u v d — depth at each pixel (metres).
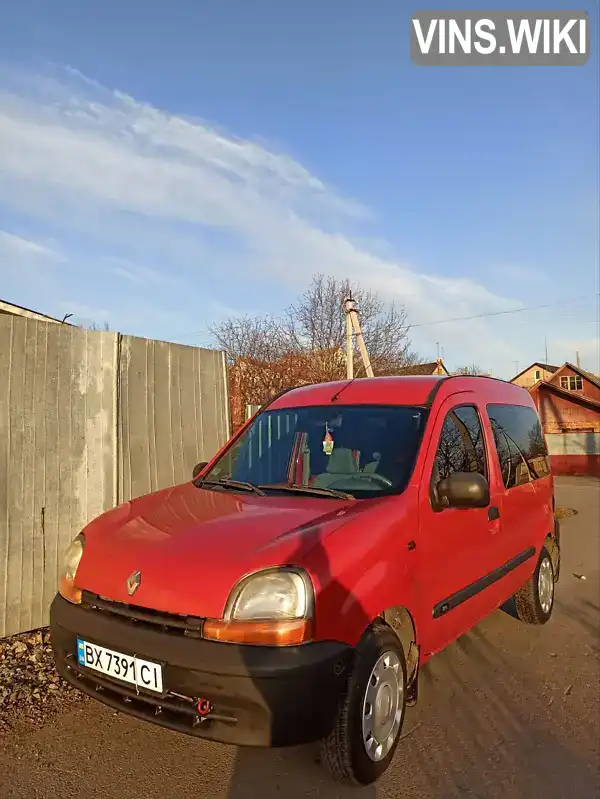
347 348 17.73
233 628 2.52
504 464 4.68
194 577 2.67
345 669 2.67
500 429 4.81
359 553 2.88
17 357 4.85
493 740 3.41
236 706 2.46
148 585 2.74
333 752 2.73
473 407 4.46
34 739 3.27
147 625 2.71
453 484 3.42
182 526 3.10
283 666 2.46
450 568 3.64
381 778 3.00
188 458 6.40
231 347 18.28
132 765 3.04
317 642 2.58
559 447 34.38
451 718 3.68
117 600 2.82
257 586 2.58
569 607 6.15
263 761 3.11
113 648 2.74
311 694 2.50
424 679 4.29
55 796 2.77
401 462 3.58
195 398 6.57
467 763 3.16
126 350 5.70
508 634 5.27
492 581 4.27
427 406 3.93
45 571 4.95
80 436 5.25
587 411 36.09
